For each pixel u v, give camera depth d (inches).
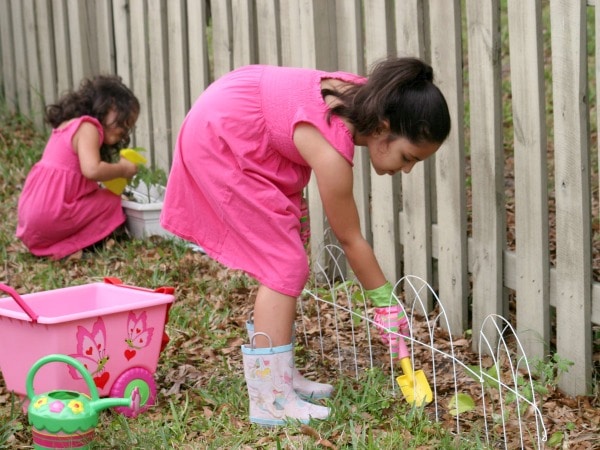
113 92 202.4
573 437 119.9
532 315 139.3
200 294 176.1
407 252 167.3
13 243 209.5
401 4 158.6
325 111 119.5
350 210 121.5
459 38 148.0
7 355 126.9
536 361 136.3
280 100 121.4
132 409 127.0
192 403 131.4
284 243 122.6
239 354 149.6
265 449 117.3
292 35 181.9
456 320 156.2
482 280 148.6
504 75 284.0
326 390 133.0
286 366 123.5
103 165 196.1
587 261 129.0
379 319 127.1
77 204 198.5
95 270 191.6
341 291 173.0
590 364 131.3
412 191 163.6
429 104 115.1
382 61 122.3
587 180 127.5
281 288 122.1
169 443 118.9
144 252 199.3
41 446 111.4
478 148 145.4
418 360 147.6
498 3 138.6
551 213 200.1
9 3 291.3
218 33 208.2
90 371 124.3
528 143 135.7
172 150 229.3
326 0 173.6
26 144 268.4
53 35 270.1
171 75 225.0
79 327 122.6
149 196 211.9
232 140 121.9
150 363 130.5
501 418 119.1
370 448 112.3
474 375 120.3
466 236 153.3
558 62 128.0
